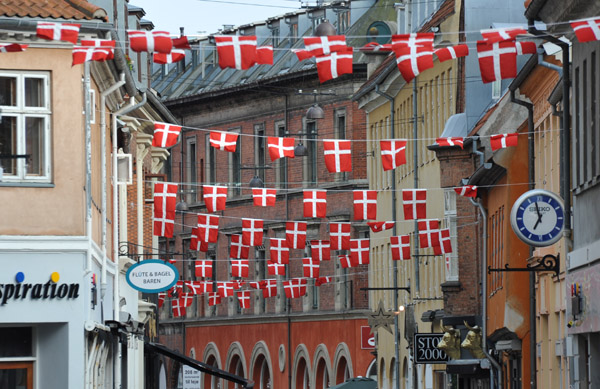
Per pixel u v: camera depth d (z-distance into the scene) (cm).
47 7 6506
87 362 6844
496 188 9519
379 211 14912
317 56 5106
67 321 6675
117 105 8444
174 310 15762
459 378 11725
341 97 16612
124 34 9675
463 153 10975
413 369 12062
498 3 10619
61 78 6650
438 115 12312
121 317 8488
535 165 8600
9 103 6606
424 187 12781
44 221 6644
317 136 16950
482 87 10638
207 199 8925
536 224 6844
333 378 16712
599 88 6031
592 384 6306
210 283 12075
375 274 15212
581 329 6362
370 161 15238
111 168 8356
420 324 12794
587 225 6284
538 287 8538
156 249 10975
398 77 13700
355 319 16338
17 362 6700
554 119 7881
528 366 8744
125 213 9425
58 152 6650
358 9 16925
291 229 9975
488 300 9969
